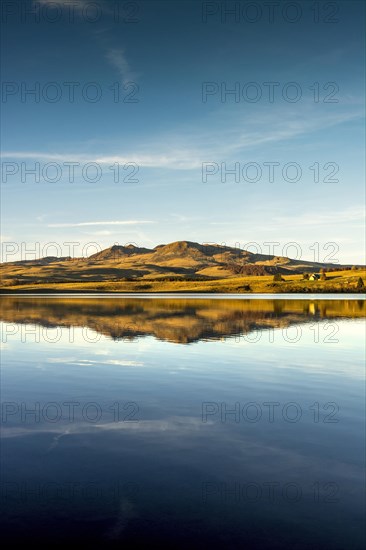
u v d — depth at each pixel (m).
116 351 27.75
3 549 7.64
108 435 13.01
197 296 139.12
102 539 7.94
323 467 10.82
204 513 8.78
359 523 8.45
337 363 24.17
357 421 14.27
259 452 11.72
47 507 8.99
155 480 10.13
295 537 8.01
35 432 13.24
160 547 7.73
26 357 25.84
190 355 26.42
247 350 28.25
